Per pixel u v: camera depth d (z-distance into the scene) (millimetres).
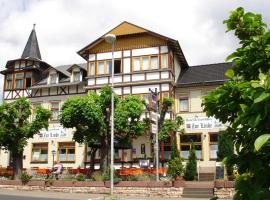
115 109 22828
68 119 22438
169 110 29469
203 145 29594
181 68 34562
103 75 31609
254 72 2975
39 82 36188
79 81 34062
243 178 2607
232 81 2920
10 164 34406
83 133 23125
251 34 3359
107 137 22969
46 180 22250
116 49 31766
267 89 2273
